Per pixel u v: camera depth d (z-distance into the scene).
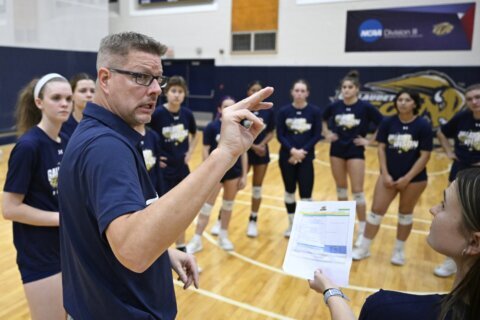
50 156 1.89
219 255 3.97
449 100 9.96
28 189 1.85
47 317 1.91
